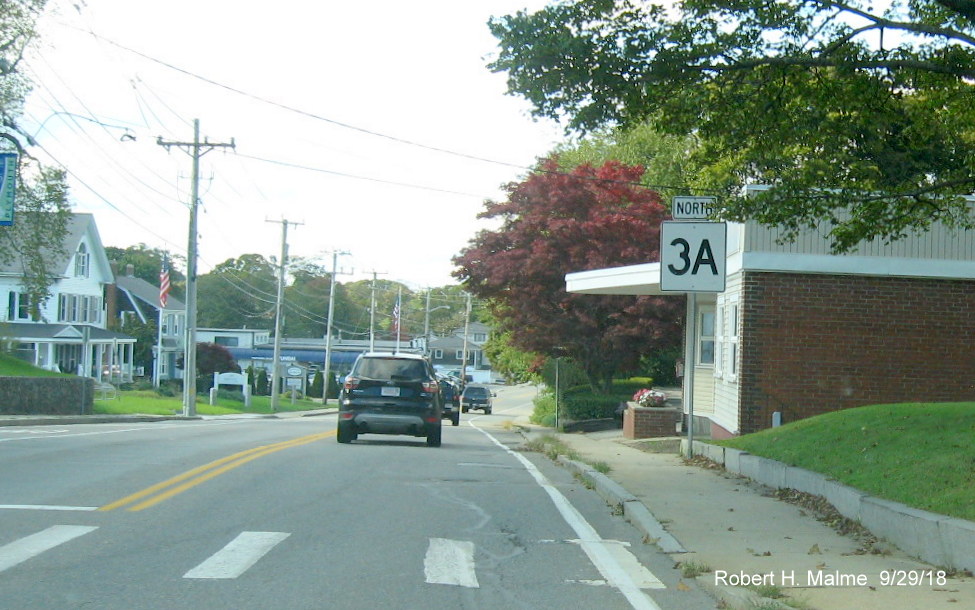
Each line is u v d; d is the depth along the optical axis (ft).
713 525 33.58
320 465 48.52
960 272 61.57
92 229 185.37
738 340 63.31
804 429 47.96
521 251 110.22
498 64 38.96
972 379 61.87
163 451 53.01
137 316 230.48
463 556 28.45
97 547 27.73
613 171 115.03
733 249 66.64
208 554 27.32
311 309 351.05
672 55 38.40
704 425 79.71
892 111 42.34
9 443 55.72
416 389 63.46
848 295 61.93
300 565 26.45
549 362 123.34
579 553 29.60
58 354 175.11
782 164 43.01
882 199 42.52
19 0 94.27
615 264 106.32
